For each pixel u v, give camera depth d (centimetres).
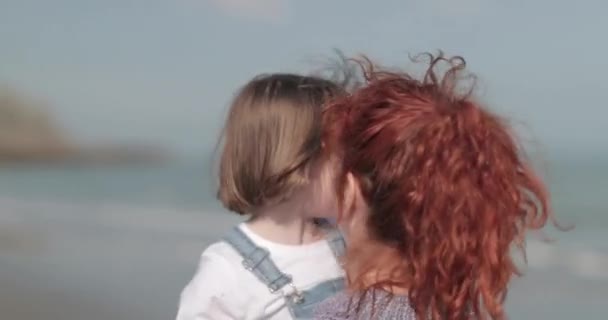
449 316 191
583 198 2605
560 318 1019
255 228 274
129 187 3738
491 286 190
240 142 262
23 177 4619
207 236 1759
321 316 208
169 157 6631
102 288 1096
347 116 207
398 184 192
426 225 190
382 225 198
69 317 923
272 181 257
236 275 267
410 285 195
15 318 915
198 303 266
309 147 257
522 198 199
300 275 270
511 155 198
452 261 189
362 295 201
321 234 279
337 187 204
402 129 195
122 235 1752
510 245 196
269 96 262
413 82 211
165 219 2173
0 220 2022
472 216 189
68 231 1803
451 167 190
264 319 266
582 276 1334
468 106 201
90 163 6481
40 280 1154
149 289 1091
